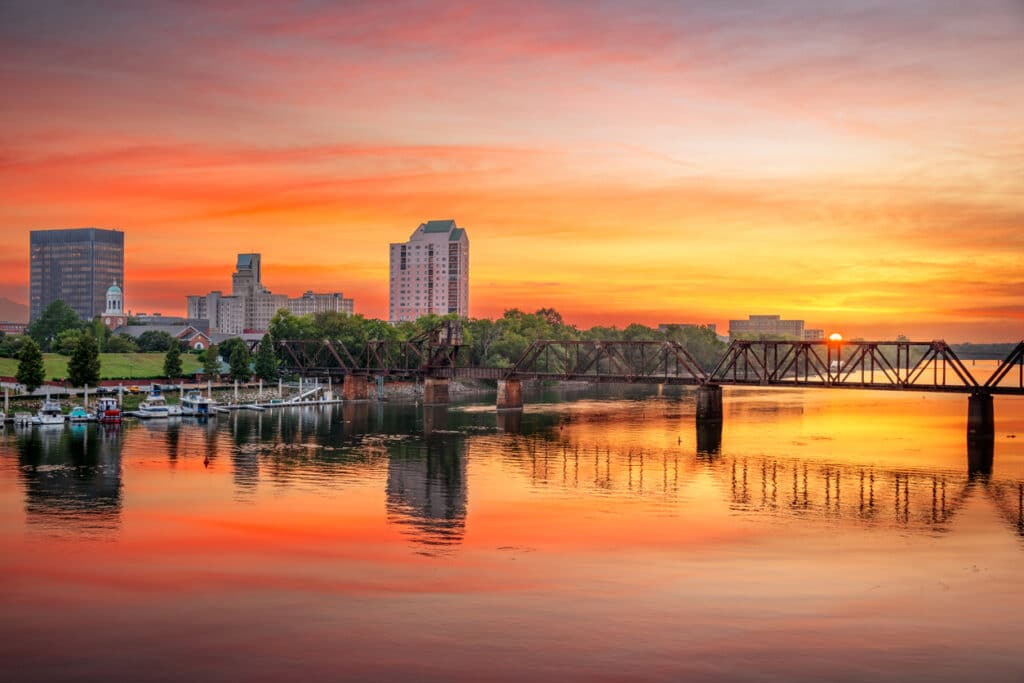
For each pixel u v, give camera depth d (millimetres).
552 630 64375
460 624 65500
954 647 61688
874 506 108000
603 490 117250
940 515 103250
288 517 99375
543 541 89750
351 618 66688
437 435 175250
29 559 81812
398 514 101625
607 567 80312
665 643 62156
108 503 105688
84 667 58281
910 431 187000
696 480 125250
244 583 75062
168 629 64562
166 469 129750
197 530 92938
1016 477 128625
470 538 90750
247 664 58656
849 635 63688
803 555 84875
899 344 179375
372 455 146375
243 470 129750
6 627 65000
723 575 77875
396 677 56719
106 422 185375
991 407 168000
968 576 78000
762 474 130625
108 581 75438
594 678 56625
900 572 79125
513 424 197000
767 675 57125
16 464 132750
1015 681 56531
